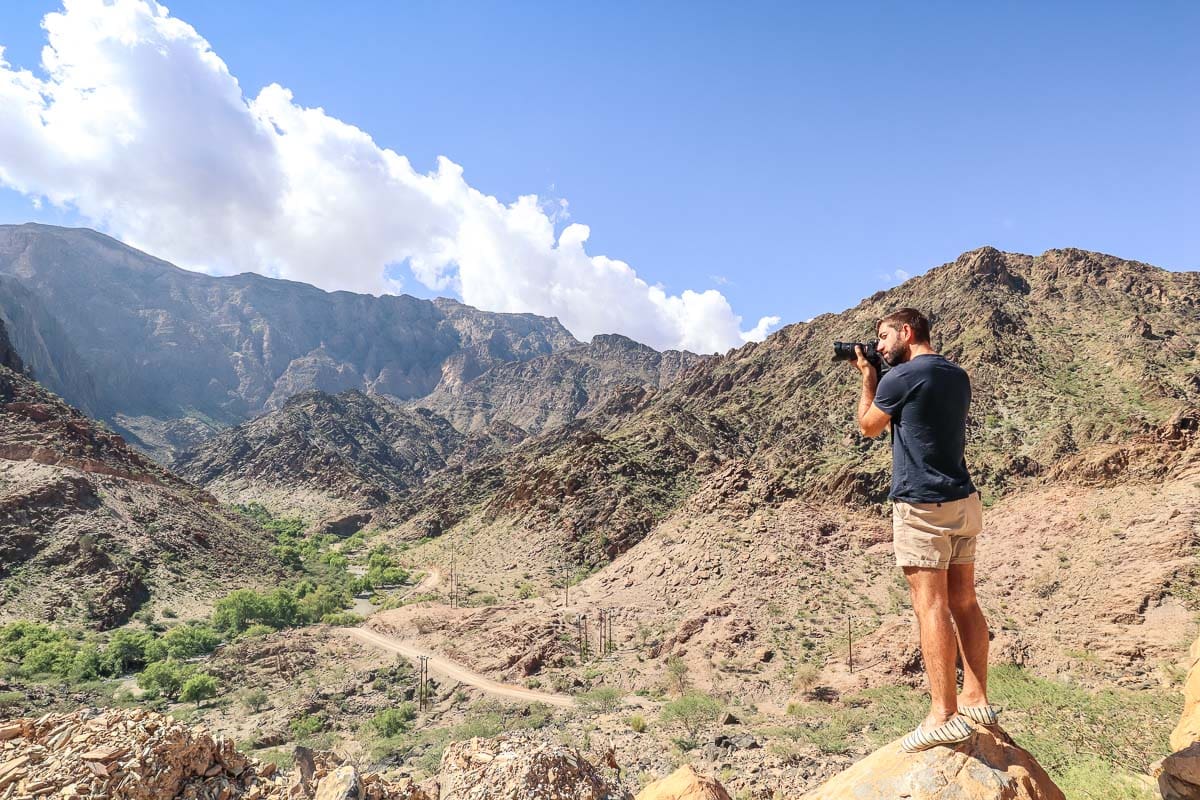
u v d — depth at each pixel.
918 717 70.75
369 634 135.50
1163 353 168.12
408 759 73.81
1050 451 136.50
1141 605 85.31
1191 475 107.56
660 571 142.75
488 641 122.06
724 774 58.38
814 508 146.12
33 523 160.00
